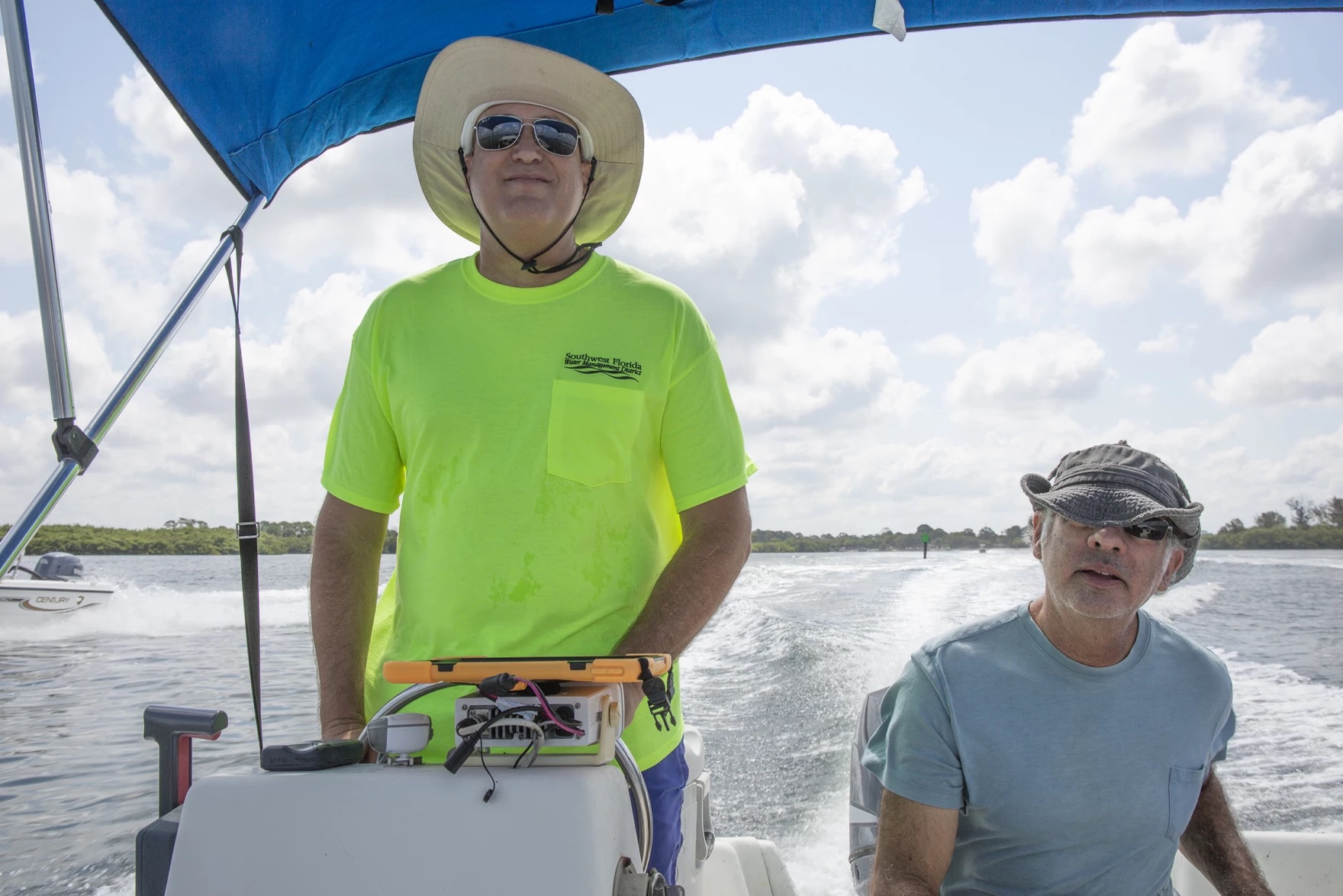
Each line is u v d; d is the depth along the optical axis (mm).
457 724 1040
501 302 1599
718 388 1671
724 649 8805
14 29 1527
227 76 2021
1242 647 9391
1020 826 1619
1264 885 1754
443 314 1634
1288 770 5082
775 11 2232
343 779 1006
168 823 1110
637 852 1128
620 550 1556
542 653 1479
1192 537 1595
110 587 13547
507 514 1506
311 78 2176
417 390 1592
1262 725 6168
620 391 1554
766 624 9828
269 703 6836
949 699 1630
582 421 1529
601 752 1067
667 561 1674
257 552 1704
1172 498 1623
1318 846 2100
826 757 5004
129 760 5477
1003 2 2143
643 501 1593
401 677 1061
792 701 6402
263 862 994
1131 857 1629
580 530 1514
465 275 1662
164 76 1942
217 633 12352
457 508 1523
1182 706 1651
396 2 2111
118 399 1676
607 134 1859
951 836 1630
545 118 1674
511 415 1542
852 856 1776
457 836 973
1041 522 1767
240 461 1755
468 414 1549
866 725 1838
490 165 1616
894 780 1646
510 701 1024
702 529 1568
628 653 1338
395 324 1666
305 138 2252
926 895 1535
